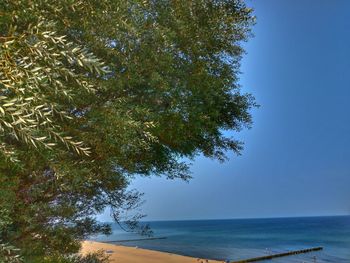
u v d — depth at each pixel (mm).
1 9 2680
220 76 6945
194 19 6090
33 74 2299
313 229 140500
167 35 5195
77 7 3469
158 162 7426
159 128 5934
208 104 6547
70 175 4246
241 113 8312
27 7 2719
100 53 4473
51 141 3949
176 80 5738
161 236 112375
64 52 2459
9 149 2850
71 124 4176
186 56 6082
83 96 4066
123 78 4789
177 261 40531
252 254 57469
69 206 5043
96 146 4625
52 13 3080
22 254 4254
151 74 5141
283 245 74938
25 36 2416
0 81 2166
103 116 4289
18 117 2166
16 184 3695
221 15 6629
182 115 6031
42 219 4785
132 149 4848
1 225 3453
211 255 55688
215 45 6637
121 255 43281
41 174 4238
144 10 5109
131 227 6980
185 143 7188
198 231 142250
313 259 52812
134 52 4988
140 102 5441
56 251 5188
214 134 8242
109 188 5922
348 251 62656
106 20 4008
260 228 159250
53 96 3061
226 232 131375
